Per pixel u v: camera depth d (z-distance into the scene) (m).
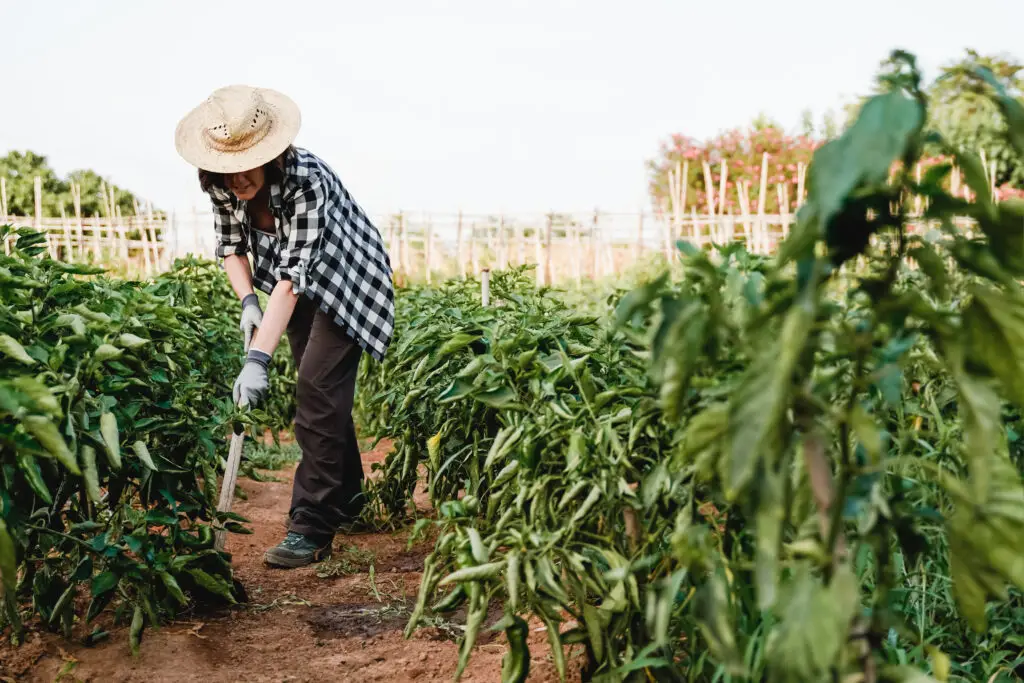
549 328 2.96
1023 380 1.11
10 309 2.44
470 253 16.58
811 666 1.13
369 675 2.61
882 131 0.96
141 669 2.57
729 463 1.16
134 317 2.64
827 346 1.57
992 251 1.10
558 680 2.46
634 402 2.13
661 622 1.47
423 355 3.75
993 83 1.03
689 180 21.20
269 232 3.95
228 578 3.05
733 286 1.49
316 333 3.79
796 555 1.34
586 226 16.38
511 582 1.72
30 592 2.83
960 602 1.30
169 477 2.76
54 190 27.83
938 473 1.28
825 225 1.01
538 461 2.17
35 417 1.72
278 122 3.56
